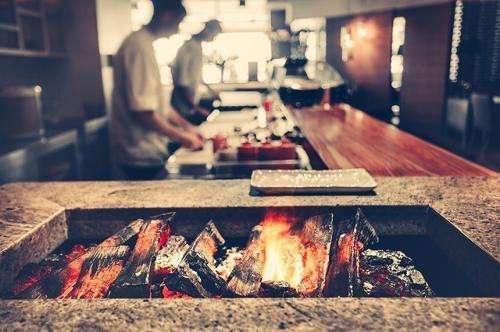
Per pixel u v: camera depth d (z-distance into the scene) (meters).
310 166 2.70
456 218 1.33
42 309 0.89
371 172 1.98
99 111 5.58
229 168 2.68
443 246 1.36
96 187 1.80
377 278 1.25
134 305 0.90
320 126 3.37
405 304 0.89
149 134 2.95
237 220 1.53
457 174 1.94
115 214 1.53
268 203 1.54
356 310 0.87
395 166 2.09
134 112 2.71
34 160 3.74
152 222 1.41
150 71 2.69
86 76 5.57
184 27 6.71
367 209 1.50
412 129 6.54
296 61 5.14
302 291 1.11
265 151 2.67
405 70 6.48
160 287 1.21
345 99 5.09
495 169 5.43
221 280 1.18
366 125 3.42
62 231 1.52
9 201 1.60
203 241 1.35
